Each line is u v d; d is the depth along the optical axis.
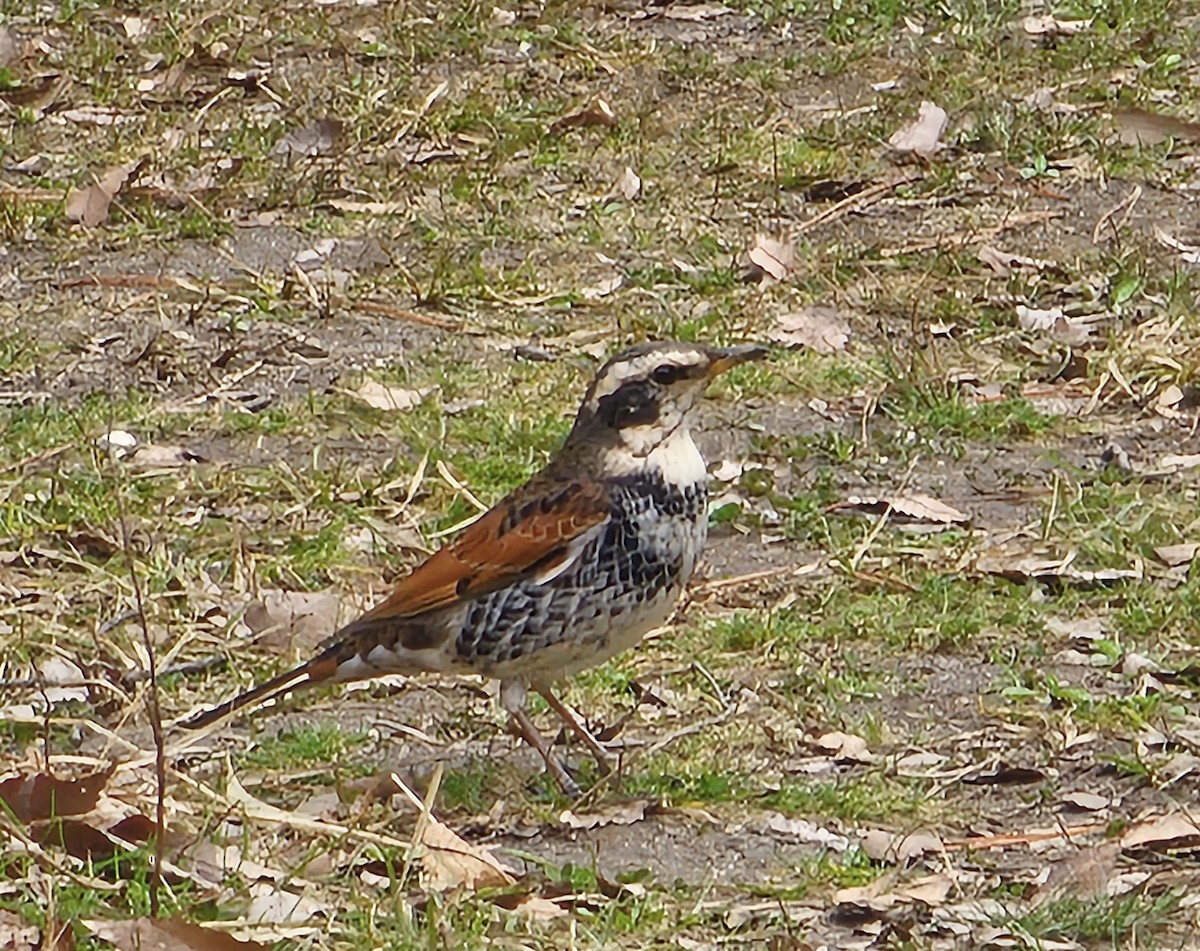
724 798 9.70
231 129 18.73
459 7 21.19
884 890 8.88
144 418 13.95
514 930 8.50
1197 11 21.56
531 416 14.03
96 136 18.73
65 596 11.66
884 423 14.01
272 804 9.66
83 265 16.34
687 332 15.23
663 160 18.30
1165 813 9.62
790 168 17.97
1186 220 17.20
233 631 11.29
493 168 17.92
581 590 9.59
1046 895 8.84
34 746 10.04
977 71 19.97
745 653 11.13
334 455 13.50
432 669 9.77
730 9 21.47
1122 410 14.30
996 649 11.16
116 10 21.34
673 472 9.66
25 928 8.41
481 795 9.77
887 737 10.31
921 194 17.61
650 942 8.52
